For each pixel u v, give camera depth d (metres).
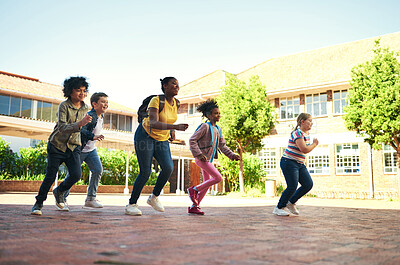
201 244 1.92
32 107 23.09
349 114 13.75
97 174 4.98
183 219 3.57
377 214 5.61
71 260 1.39
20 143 23.62
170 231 2.49
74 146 3.91
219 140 4.71
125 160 19.55
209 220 3.54
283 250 1.79
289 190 4.69
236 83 16.89
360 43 21.14
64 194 4.60
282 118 20.12
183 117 22.86
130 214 3.96
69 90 3.83
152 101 3.97
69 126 3.63
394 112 12.72
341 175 17.84
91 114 4.61
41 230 2.33
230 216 4.26
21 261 1.34
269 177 19.78
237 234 2.43
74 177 4.03
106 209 4.87
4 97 21.95
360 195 17.08
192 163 22.11
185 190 21.59
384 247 2.03
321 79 19.56
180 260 1.46
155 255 1.56
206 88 23.08
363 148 17.42
